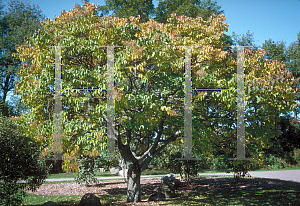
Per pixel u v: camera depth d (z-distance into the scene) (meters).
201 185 15.69
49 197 12.47
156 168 27.89
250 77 9.84
